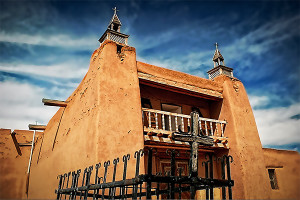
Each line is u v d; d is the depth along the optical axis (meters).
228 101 12.02
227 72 13.23
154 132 9.17
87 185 4.48
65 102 12.08
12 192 13.05
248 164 10.72
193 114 4.42
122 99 8.63
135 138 8.19
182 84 11.30
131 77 9.36
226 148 11.23
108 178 7.03
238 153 10.77
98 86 8.47
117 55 9.50
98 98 8.20
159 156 10.93
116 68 9.16
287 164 13.34
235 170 10.71
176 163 11.32
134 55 10.02
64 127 11.18
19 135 15.98
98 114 7.87
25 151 15.10
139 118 8.65
